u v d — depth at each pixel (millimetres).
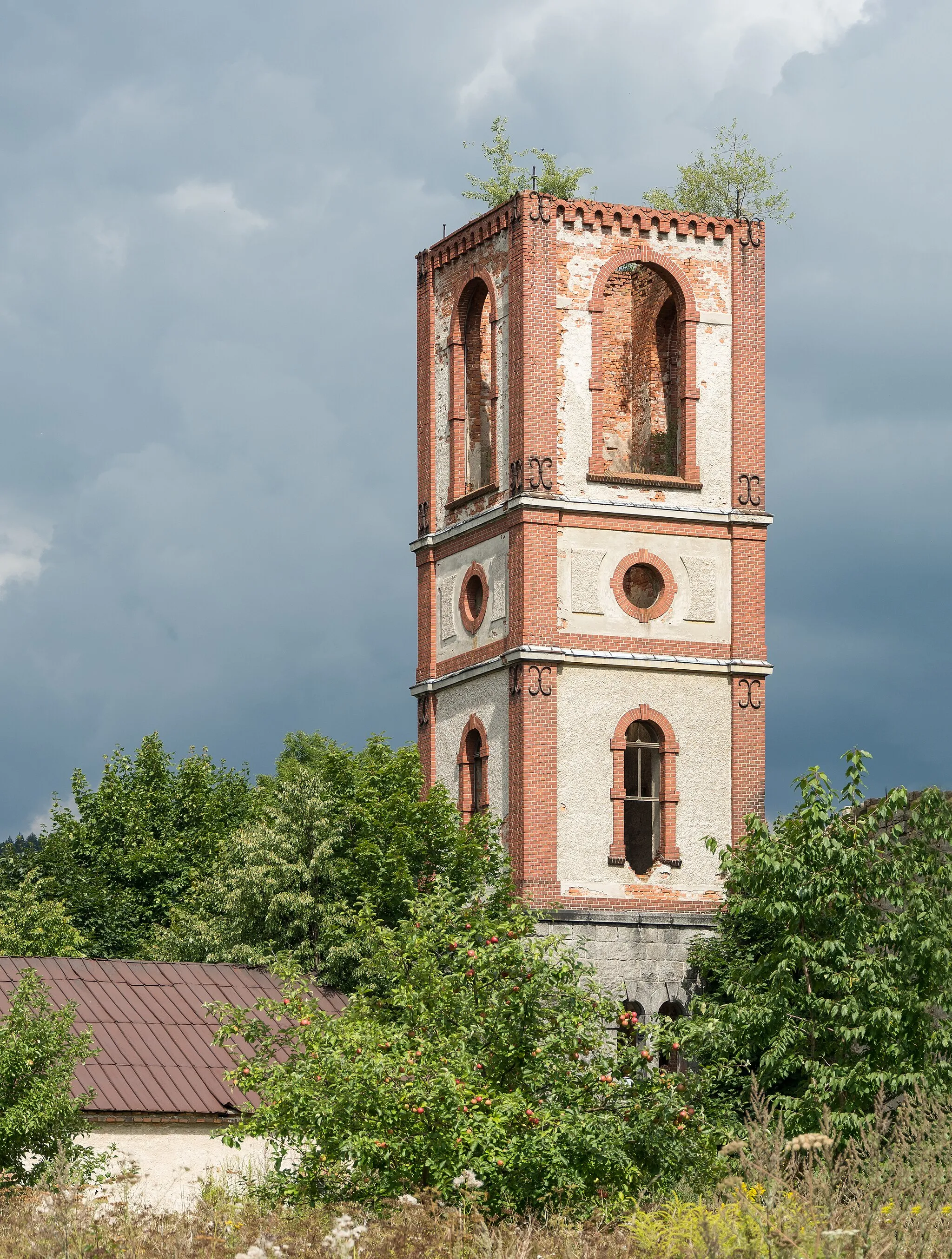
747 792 56094
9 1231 26141
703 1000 38812
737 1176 26719
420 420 61344
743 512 57125
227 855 62344
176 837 79188
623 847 54812
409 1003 31031
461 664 58125
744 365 57781
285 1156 38062
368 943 49969
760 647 56906
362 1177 29172
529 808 54188
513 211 56531
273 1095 30062
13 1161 34938
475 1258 24000
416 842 52938
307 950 53500
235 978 49812
